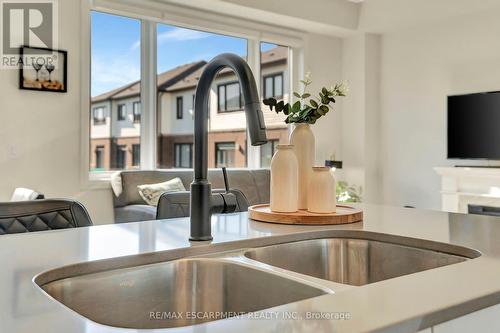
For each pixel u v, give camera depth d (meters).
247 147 5.26
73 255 0.90
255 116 0.92
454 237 1.10
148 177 4.24
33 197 3.06
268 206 1.53
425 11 5.03
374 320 0.51
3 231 1.27
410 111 5.52
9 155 3.64
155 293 0.93
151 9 4.38
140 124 4.47
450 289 0.64
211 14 4.80
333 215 1.30
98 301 0.86
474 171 4.58
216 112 5.03
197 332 0.47
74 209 1.40
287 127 5.40
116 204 4.08
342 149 5.98
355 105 5.82
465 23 5.01
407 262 1.10
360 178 5.75
